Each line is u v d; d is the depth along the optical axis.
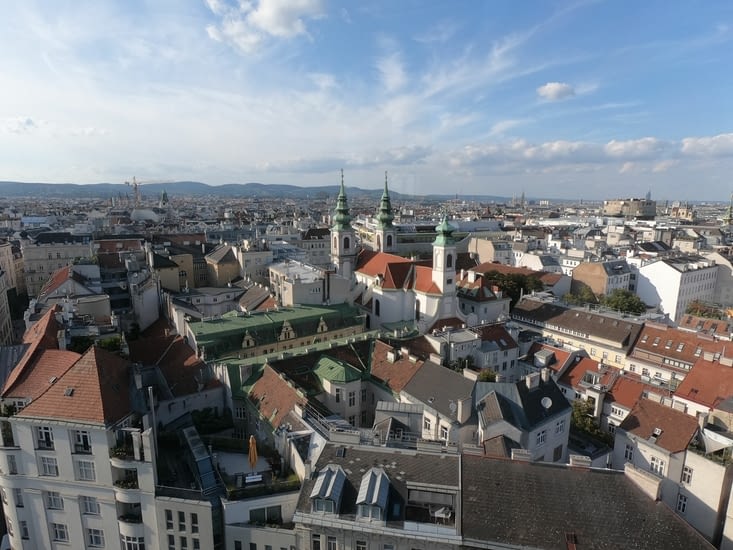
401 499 49.50
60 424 53.31
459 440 66.00
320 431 59.81
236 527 52.84
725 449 62.91
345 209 153.38
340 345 90.00
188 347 92.69
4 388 59.66
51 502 56.72
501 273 177.38
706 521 62.28
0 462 55.50
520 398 69.19
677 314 186.88
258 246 182.62
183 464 61.00
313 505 48.62
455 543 45.50
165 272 156.88
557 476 50.78
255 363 81.56
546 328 136.88
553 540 45.12
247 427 76.62
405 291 132.38
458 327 119.81
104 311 105.75
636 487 49.25
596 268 189.88
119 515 55.44
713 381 87.12
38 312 98.31
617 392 88.69
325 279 132.12
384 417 66.88
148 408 65.31
